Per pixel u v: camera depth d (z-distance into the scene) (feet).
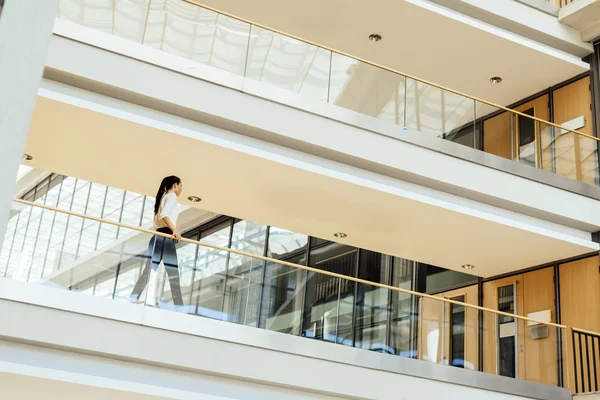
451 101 30.27
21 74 6.74
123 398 21.40
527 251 32.63
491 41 33.99
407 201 28.48
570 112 35.63
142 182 28.73
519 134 31.60
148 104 24.79
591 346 28.84
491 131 30.94
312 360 23.44
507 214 30.94
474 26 33.24
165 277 22.27
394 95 28.94
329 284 24.77
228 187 28.55
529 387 26.91
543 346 27.84
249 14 33.50
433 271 39.40
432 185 29.37
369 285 25.49
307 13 33.19
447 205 28.99
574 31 36.50
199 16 25.89
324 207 29.71
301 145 26.89
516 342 27.30
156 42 24.84
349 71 28.17
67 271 20.97
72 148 26.25
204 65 25.34
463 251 33.30
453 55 35.32
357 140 27.55
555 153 32.01
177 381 21.68
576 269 32.48
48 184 58.23
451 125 29.94
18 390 20.81
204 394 21.50
